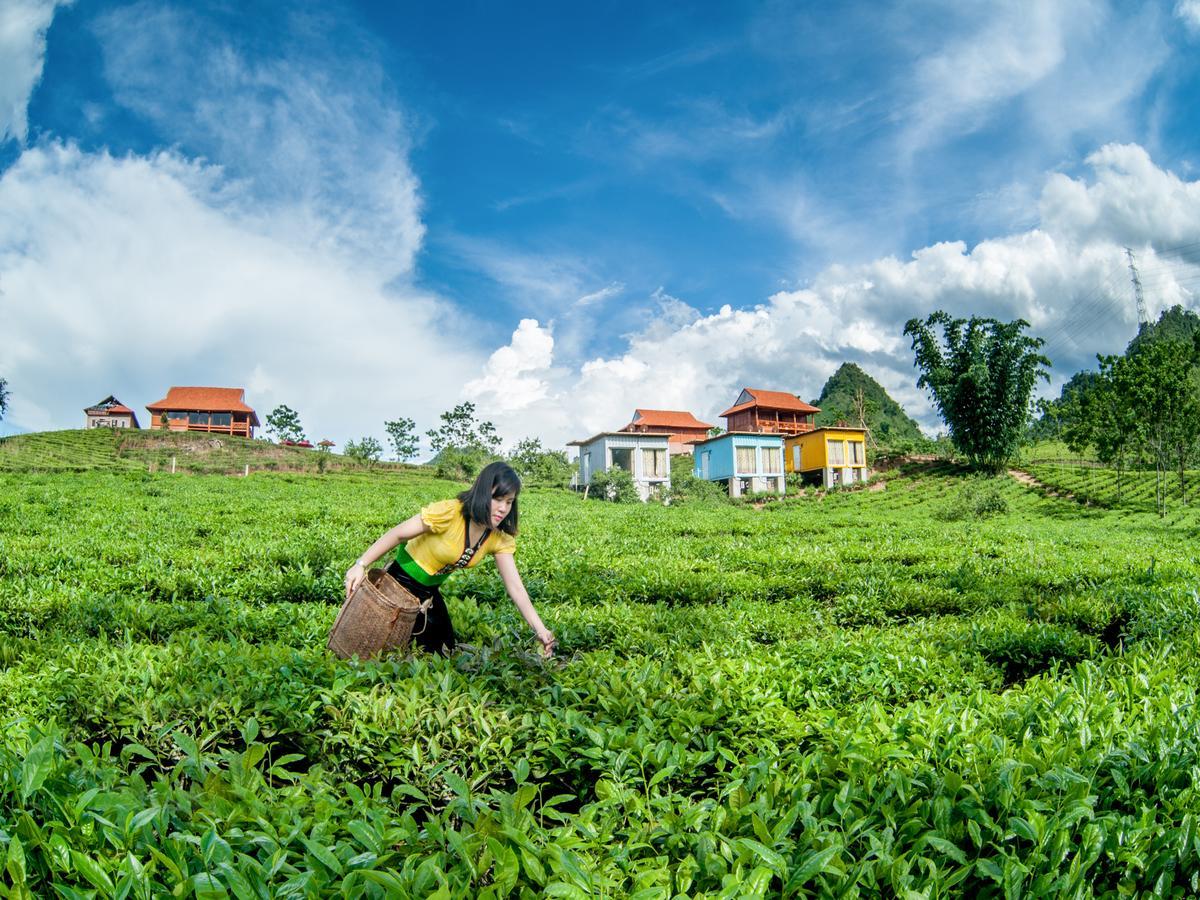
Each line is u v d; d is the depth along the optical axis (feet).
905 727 11.18
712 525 66.44
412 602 15.56
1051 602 26.68
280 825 8.00
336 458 187.73
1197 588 26.81
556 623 20.49
